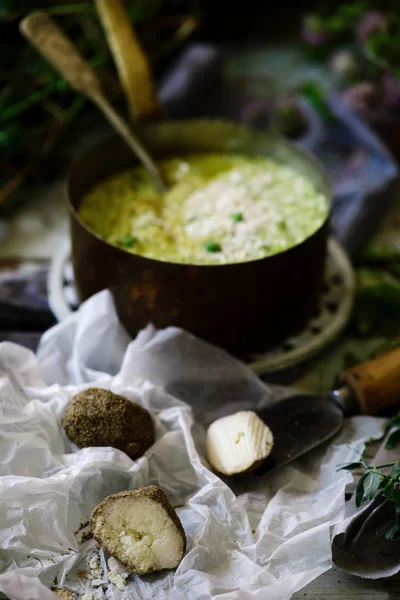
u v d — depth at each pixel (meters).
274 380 0.70
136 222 0.69
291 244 0.67
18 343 0.71
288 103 0.89
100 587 0.56
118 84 0.88
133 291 0.64
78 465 0.59
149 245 0.67
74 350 0.67
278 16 1.05
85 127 0.92
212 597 0.55
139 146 0.73
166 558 0.57
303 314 0.68
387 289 0.76
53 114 0.87
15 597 0.54
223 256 0.66
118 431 0.60
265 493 0.61
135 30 0.90
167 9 0.94
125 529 0.57
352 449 0.63
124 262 0.63
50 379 0.67
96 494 0.60
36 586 0.55
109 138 0.73
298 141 0.90
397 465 0.58
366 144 0.85
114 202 0.72
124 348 0.67
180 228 0.69
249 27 1.04
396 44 0.85
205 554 0.57
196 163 0.76
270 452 0.62
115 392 0.63
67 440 0.62
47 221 0.83
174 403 0.64
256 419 0.63
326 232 0.67
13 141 0.83
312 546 0.57
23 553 0.57
